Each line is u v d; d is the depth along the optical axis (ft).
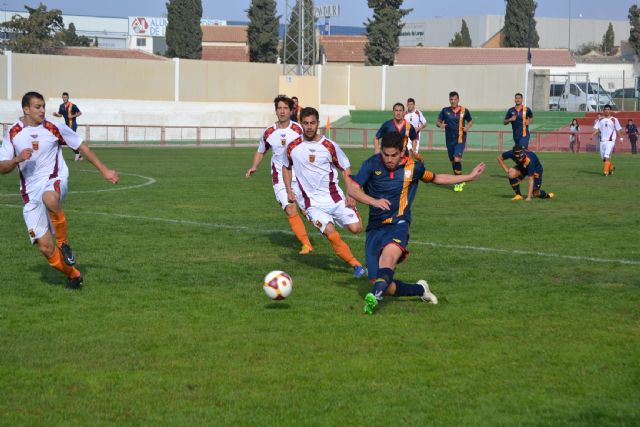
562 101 226.58
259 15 286.66
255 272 39.83
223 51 309.83
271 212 63.62
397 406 21.65
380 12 261.85
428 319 30.55
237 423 20.48
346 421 20.58
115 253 44.62
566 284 36.88
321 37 312.09
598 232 53.01
